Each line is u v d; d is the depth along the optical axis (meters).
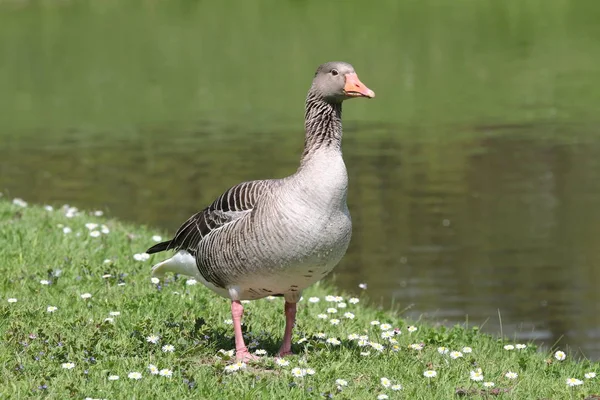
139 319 8.62
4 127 30.97
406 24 50.94
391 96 35.31
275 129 29.34
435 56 43.12
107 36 49.97
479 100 33.75
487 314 14.20
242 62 42.88
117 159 25.66
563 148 25.73
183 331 8.23
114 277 10.09
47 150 27.08
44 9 57.94
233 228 7.36
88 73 41.38
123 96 36.25
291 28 50.72
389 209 20.45
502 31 48.22
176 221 19.25
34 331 8.08
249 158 25.27
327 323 9.52
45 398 6.61
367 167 24.31
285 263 7.21
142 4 58.81
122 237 12.69
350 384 7.28
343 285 15.50
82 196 21.55
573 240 18.03
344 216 7.29
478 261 16.84
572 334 13.36
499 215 19.81
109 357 7.52
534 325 13.75
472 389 7.39
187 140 28.02
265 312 9.80
